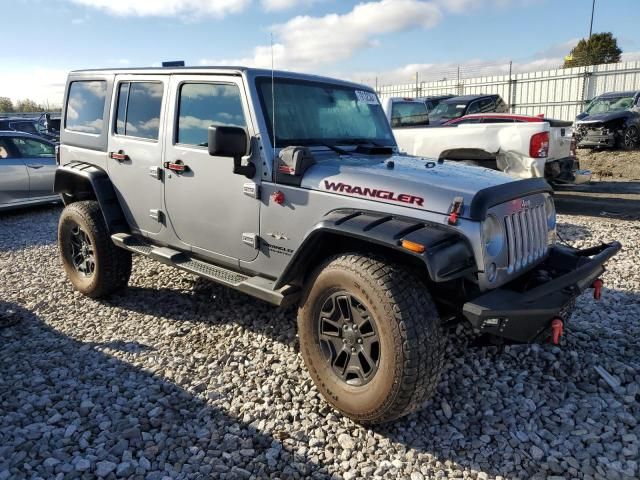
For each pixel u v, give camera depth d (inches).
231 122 142.0
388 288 105.4
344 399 115.4
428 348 104.4
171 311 182.1
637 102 647.8
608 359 143.1
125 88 176.6
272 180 132.8
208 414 121.3
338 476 102.2
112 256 184.1
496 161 338.6
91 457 106.8
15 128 601.3
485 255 108.1
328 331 121.5
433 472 102.7
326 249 128.6
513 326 106.6
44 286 213.5
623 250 246.7
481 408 123.4
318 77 159.3
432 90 1003.9
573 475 101.2
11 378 138.9
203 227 152.9
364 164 132.8
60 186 203.2
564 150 350.0
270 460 106.0
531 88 875.4
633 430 114.3
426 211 110.8
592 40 1578.5
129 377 138.0
